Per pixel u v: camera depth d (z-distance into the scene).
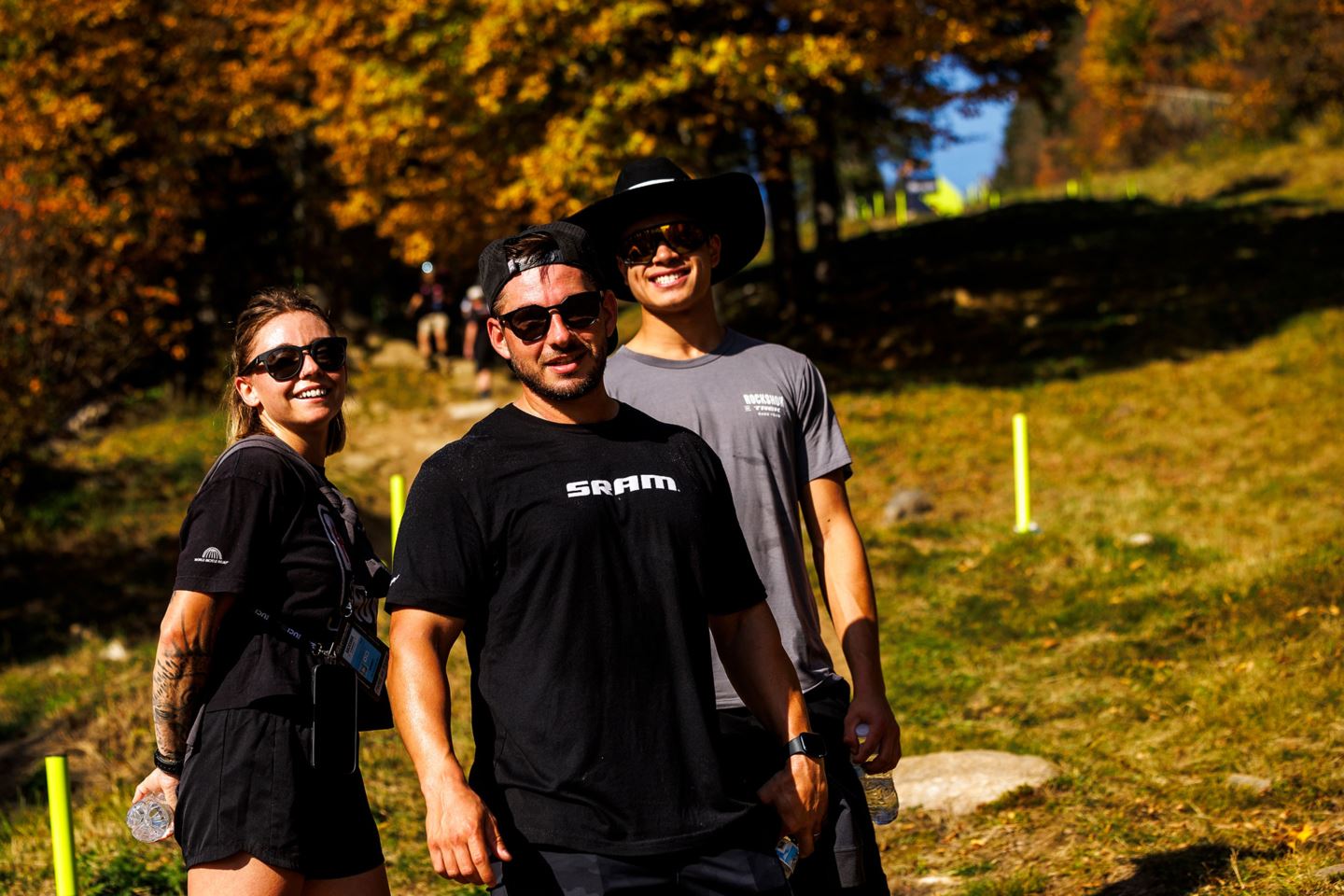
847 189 38.50
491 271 2.36
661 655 2.24
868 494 12.49
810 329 19.66
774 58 14.20
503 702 2.21
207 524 2.62
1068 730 6.19
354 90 16.61
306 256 22.20
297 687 2.63
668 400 3.08
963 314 19.62
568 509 2.23
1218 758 5.39
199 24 19.22
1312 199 27.67
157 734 2.62
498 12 14.21
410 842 5.55
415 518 2.25
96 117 17.55
